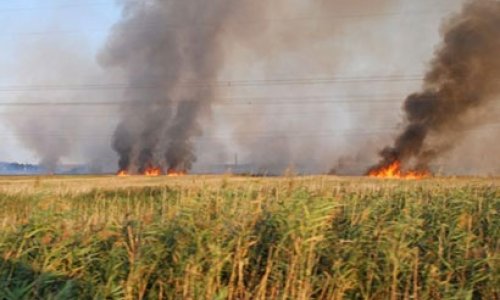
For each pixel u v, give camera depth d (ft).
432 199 40.55
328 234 29.04
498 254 27.12
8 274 24.63
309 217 26.94
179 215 30.55
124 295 24.61
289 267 25.64
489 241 32.30
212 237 26.76
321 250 27.22
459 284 26.32
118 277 25.44
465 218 33.73
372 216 33.42
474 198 39.99
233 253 26.37
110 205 43.80
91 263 26.37
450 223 32.86
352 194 40.09
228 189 35.73
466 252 28.25
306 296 24.73
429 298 25.89
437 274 26.05
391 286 25.99
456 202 38.11
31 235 27.02
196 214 30.76
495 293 25.98
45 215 29.78
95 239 27.76
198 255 25.67
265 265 26.96
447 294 25.22
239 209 31.99
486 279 26.58
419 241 29.94
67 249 26.43
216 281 25.25
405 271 26.25
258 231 28.66
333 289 25.62
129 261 25.76
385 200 39.17
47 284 24.20
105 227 29.73
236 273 26.20
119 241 27.37
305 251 25.88
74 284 24.41
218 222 28.53
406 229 29.37
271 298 24.62
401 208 37.22
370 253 27.32
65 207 35.14
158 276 25.81
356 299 25.95
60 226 29.30
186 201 33.94
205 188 36.76
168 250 26.50
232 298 25.29
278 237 27.43
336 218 33.40
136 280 25.13
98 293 24.17
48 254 25.58
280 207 29.71
